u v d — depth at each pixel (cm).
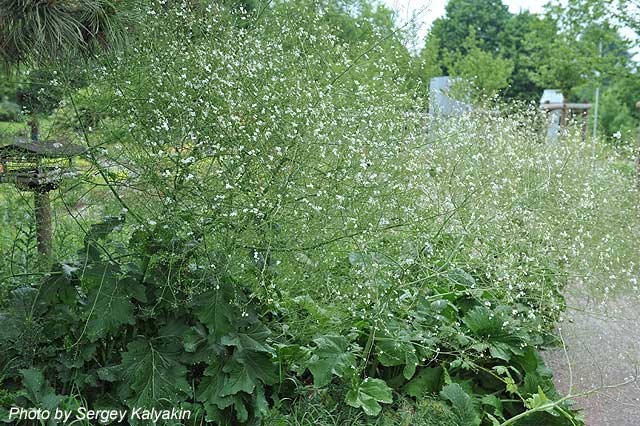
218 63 373
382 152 411
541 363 429
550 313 475
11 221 381
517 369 434
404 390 396
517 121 701
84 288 340
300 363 366
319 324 380
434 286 453
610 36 1257
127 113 355
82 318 316
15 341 326
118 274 328
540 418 376
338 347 361
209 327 322
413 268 410
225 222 328
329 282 382
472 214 429
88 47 389
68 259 404
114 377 320
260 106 363
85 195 375
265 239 335
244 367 330
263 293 348
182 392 322
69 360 324
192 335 330
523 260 465
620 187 671
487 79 1830
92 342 319
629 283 512
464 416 368
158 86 361
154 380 318
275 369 340
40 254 385
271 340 354
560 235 500
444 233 444
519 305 459
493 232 460
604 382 469
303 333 378
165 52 381
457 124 588
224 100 352
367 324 405
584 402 445
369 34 548
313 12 493
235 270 331
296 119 355
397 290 402
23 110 421
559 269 495
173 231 330
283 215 344
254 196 333
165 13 413
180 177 332
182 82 361
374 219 380
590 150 703
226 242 330
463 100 736
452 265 411
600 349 512
